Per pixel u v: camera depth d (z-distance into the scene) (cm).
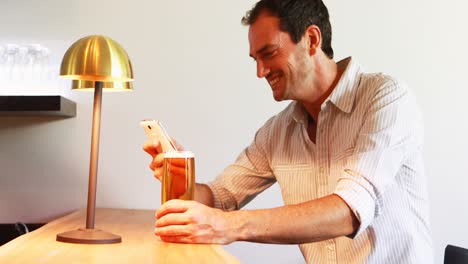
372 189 147
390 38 276
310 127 188
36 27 276
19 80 266
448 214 272
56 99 246
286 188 190
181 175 145
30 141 275
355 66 176
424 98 275
